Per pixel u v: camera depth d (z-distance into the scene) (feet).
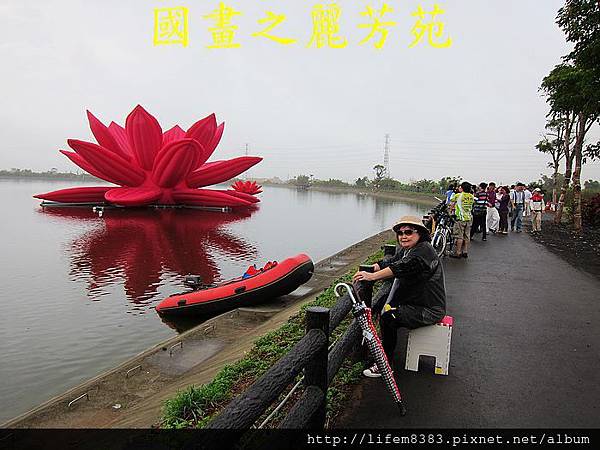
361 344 15.69
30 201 185.98
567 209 81.00
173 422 15.07
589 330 20.30
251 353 20.75
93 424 18.54
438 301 14.65
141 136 131.13
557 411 13.08
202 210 149.79
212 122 139.03
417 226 13.82
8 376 26.76
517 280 30.27
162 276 54.54
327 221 133.69
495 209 58.54
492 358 16.93
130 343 32.32
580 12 46.65
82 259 64.85
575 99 50.70
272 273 38.37
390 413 12.78
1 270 56.54
